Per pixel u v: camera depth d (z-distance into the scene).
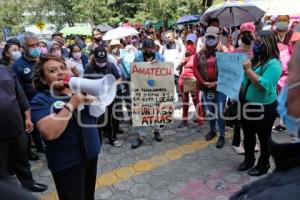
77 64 5.66
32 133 4.67
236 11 7.28
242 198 1.06
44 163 4.52
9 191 0.65
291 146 0.97
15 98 3.27
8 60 4.86
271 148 1.02
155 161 4.36
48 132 2.20
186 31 11.51
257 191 0.99
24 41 4.30
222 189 3.61
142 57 4.77
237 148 4.43
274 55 3.34
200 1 20.06
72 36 13.05
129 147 4.86
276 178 0.96
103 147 4.90
